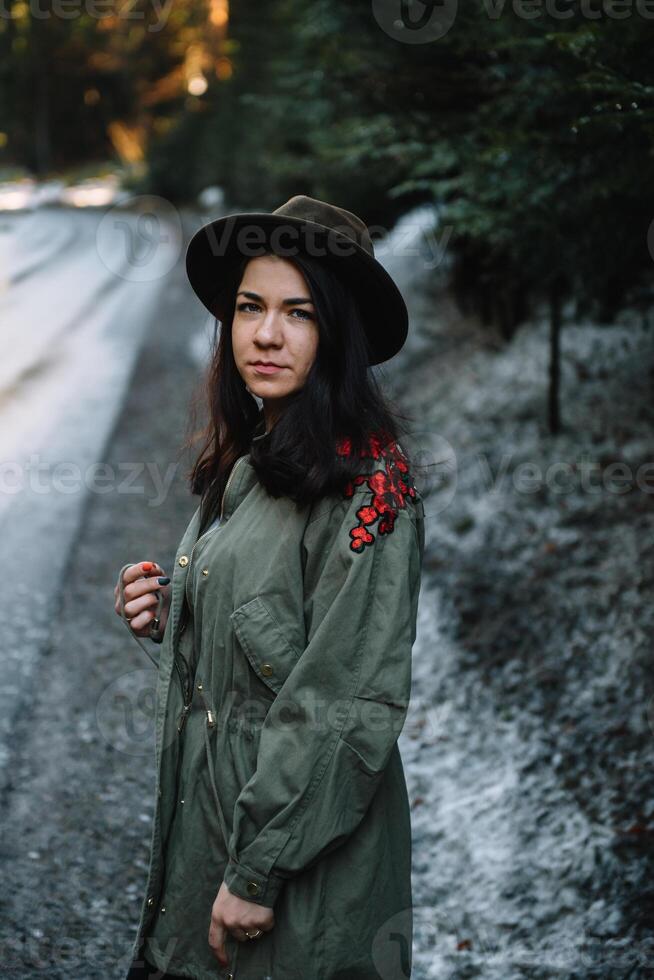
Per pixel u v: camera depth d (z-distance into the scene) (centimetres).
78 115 3962
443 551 445
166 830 149
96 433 749
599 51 269
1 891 257
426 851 273
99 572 491
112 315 1286
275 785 131
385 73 425
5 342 1106
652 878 239
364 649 133
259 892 132
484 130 342
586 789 278
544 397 532
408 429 159
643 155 303
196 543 151
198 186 2497
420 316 816
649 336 514
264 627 137
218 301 163
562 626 357
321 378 142
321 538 138
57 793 306
